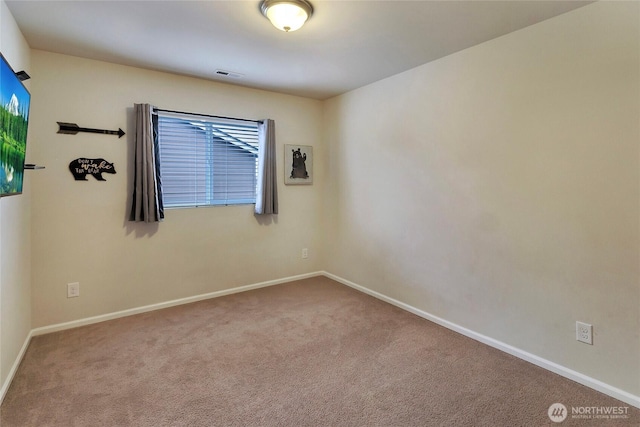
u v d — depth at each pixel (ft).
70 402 6.14
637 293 6.07
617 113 6.15
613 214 6.28
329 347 8.27
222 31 7.54
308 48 8.47
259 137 12.17
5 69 4.97
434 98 9.41
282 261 13.30
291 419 5.77
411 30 7.48
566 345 7.00
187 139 11.02
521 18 6.93
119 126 9.72
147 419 5.73
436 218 9.56
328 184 13.76
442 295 9.51
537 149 7.27
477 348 8.23
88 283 9.53
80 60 9.11
